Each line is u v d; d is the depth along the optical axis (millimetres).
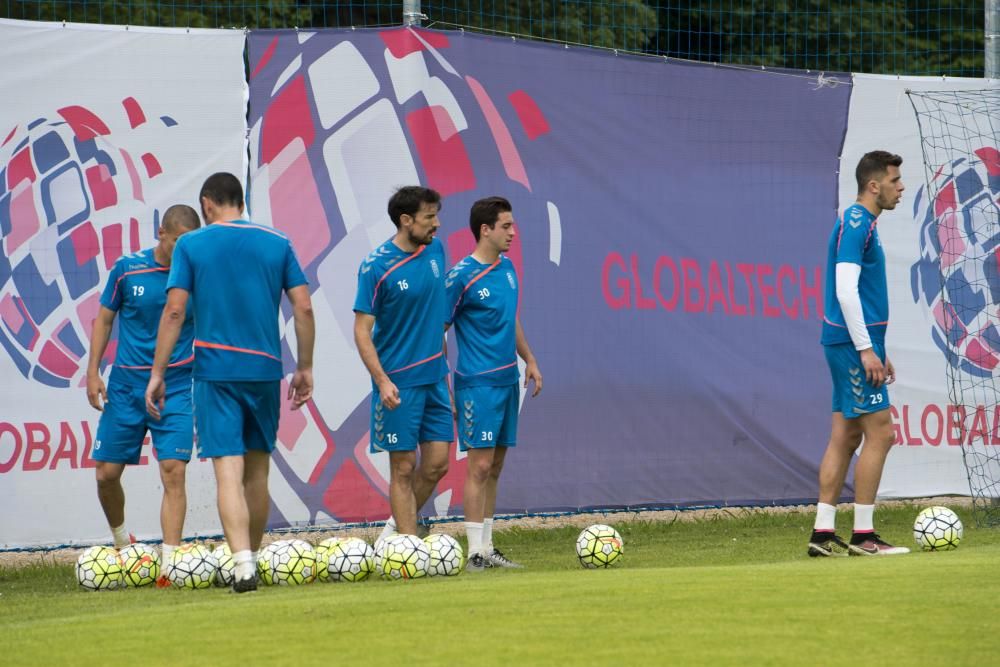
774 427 35031
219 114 30812
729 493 34594
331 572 23531
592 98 33594
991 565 21188
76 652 15438
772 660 13984
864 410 25234
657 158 34219
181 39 30609
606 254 33531
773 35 49938
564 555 29250
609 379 33406
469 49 32312
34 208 29625
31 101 29625
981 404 36656
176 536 25031
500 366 25984
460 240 32094
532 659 14188
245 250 21406
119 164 30250
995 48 36844
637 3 51844
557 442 32812
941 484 36281
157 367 21578
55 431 29641
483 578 22078
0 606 21594
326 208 31250
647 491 33719
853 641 14875
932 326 36375
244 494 22359
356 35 31500
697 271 34469
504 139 32625
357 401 31312
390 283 24484
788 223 35500
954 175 36625
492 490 27047
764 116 35344
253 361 21344
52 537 29484
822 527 25844
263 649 15102
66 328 29797
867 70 56531
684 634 15352
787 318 35375
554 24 48406
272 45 31062
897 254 36188
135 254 26016
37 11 48750
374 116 31547
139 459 28109
